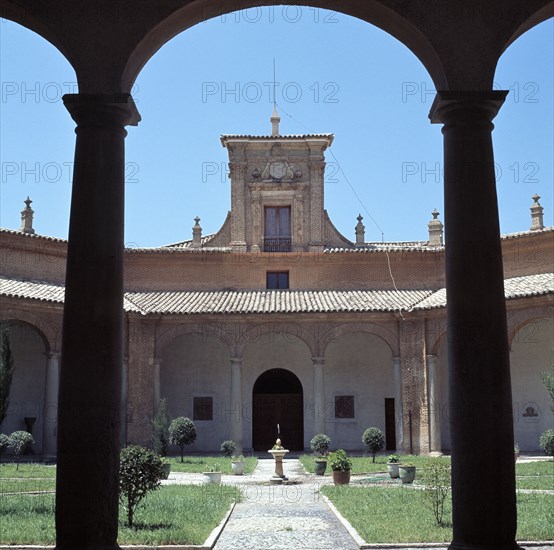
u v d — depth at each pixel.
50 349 29.05
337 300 32.81
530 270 31.53
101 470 7.39
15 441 26.47
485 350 7.64
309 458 28.70
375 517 13.67
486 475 7.41
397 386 31.30
